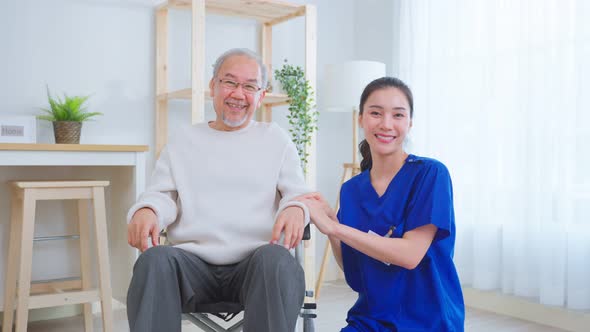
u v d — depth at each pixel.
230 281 1.47
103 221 2.40
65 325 2.82
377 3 3.89
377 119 1.39
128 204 2.66
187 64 3.36
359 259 1.42
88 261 2.69
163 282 1.28
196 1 2.88
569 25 2.67
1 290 2.75
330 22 3.95
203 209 1.53
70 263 2.96
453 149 3.21
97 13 3.07
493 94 3.00
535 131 2.79
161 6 3.17
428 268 1.33
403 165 1.41
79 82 3.03
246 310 1.27
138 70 3.20
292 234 1.30
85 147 2.44
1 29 2.83
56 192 2.31
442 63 3.28
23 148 2.31
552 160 2.72
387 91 1.38
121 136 3.15
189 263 1.40
